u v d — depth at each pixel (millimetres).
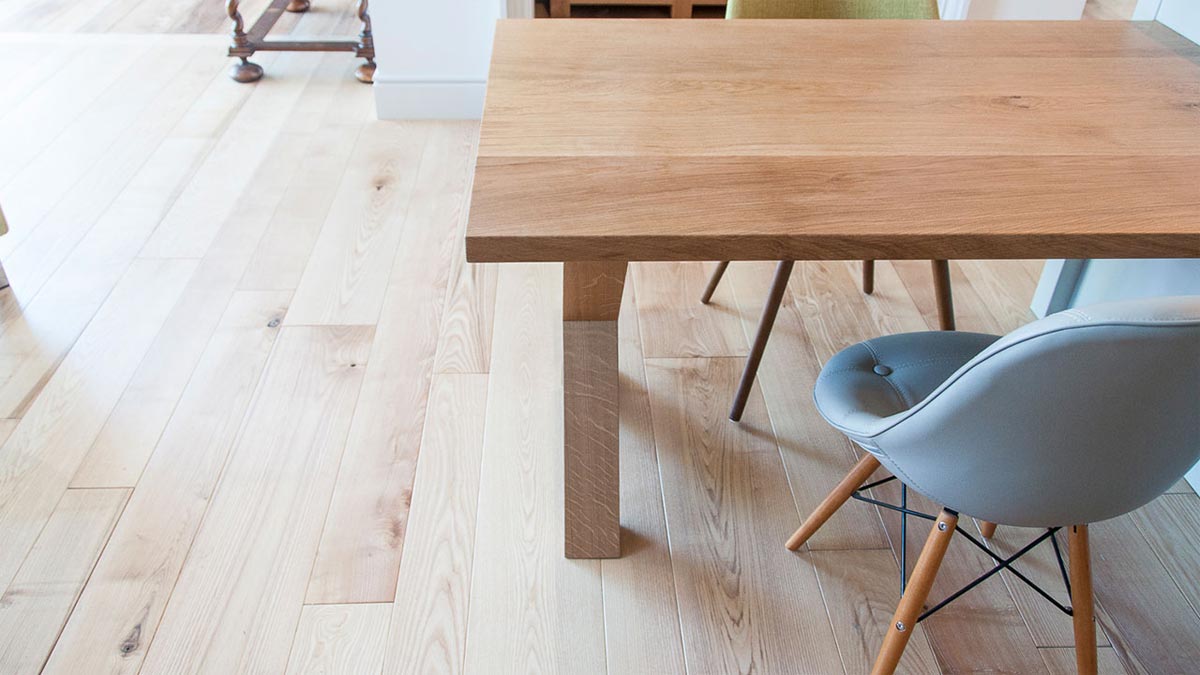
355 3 3920
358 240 2408
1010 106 1450
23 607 1480
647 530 1652
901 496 1729
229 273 2271
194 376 1952
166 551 1579
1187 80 1555
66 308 2135
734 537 1646
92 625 1458
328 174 2697
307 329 2094
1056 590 1562
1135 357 898
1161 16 1809
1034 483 1046
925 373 1380
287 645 1442
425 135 2926
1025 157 1306
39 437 1791
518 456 1784
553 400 1918
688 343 2100
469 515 1664
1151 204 1201
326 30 3646
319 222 2477
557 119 1373
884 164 1280
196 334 2068
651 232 1124
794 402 1949
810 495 1736
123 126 2932
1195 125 1407
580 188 1207
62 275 2242
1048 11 2938
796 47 1646
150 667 1403
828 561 1608
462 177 2705
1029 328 930
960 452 1055
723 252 1140
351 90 3221
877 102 1452
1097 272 2010
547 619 1496
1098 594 1554
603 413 1444
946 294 1818
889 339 1451
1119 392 936
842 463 1806
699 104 1432
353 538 1613
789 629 1493
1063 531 1648
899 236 1134
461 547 1606
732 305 2232
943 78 1539
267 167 2727
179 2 3916
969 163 1288
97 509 1648
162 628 1458
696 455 1811
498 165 1250
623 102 1430
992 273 2391
